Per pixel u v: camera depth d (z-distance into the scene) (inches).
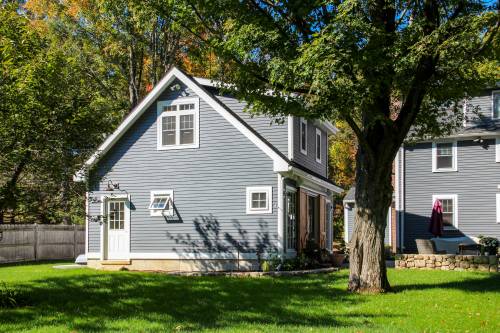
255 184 820.6
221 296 538.9
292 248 858.8
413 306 478.0
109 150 909.8
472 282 647.1
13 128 463.2
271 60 523.8
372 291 559.2
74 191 508.7
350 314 446.9
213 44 557.3
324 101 505.4
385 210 576.7
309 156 975.0
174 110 879.7
